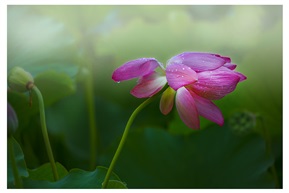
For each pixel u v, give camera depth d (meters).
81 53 2.46
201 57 1.79
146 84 1.81
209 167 2.27
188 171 2.27
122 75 1.79
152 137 2.29
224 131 2.29
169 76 1.77
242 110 2.37
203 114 1.80
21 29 2.34
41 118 1.87
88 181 1.84
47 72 2.18
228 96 2.35
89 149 2.56
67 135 2.55
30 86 1.89
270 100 2.38
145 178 2.26
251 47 2.57
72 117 2.59
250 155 2.26
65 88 2.24
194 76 1.76
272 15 2.58
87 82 2.52
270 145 2.36
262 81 2.38
